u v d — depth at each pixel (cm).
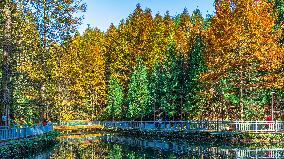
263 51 4041
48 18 4403
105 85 7900
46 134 4200
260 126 3984
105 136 5612
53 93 5247
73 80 7456
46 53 4450
